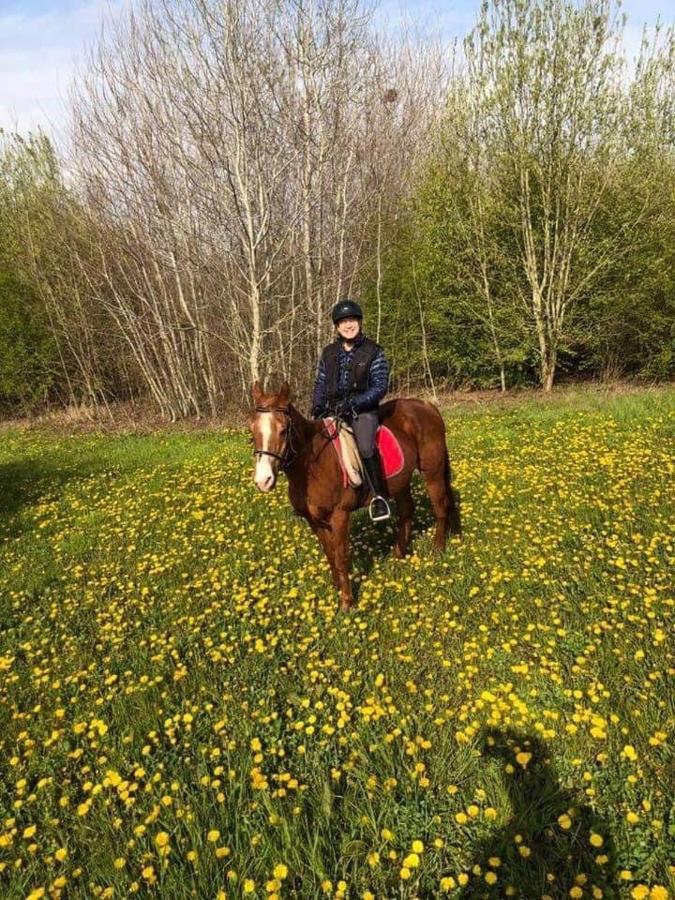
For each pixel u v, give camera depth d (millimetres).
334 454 4898
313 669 4328
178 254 15492
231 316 15742
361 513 7066
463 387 18719
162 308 17188
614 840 2789
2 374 18828
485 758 3330
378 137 18109
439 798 3146
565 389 17094
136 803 3303
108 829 3129
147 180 14891
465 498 7324
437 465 5879
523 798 3055
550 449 8906
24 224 17812
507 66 15438
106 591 5930
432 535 6391
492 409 14289
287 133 14352
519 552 5625
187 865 2912
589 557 5285
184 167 14000
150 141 14547
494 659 4176
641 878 2645
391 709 3648
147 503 8383
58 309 17453
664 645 3992
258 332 14188
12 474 11148
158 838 2906
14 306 18703
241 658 4562
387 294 18141
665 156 16656
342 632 4703
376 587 5289
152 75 13969
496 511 6719
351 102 16312
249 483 8836
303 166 15234
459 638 4496
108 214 15727
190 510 7941
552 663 3922
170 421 16703
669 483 6777
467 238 16812
